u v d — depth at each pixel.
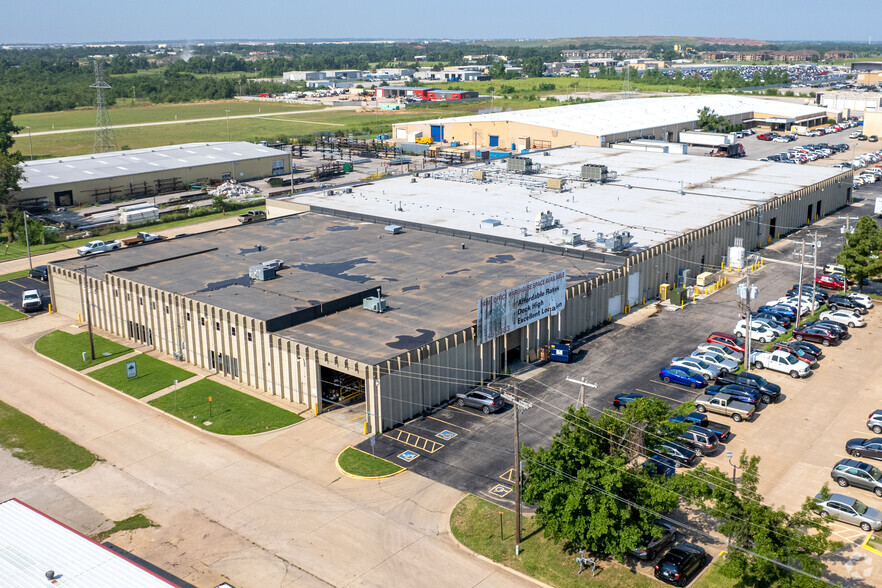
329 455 60.75
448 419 65.94
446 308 75.81
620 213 110.75
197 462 60.44
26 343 86.00
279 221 113.19
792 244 118.00
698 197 120.81
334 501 54.81
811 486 55.06
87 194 158.50
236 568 48.12
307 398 68.38
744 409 64.94
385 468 58.53
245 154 189.00
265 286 82.12
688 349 79.50
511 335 75.00
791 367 73.31
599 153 167.50
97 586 39.84
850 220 132.12
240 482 57.47
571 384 71.69
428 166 196.62
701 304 93.06
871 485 54.22
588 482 46.44
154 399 71.12
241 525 52.41
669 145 173.25
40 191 150.62
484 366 72.12
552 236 98.88
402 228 106.94
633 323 87.12
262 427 65.38
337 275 86.19
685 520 52.16
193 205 159.25
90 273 89.94
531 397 69.12
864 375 73.44
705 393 67.75
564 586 45.94
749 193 123.44
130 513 54.03
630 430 48.97
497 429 63.84
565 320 81.12
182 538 51.22
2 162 142.00
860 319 85.56
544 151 170.50
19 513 46.47
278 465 59.66
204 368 77.50
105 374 76.88
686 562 45.94
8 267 117.75
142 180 166.75
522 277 84.88
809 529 50.28
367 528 51.75
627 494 47.12
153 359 80.19
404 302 77.81
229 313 72.88
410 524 52.06
